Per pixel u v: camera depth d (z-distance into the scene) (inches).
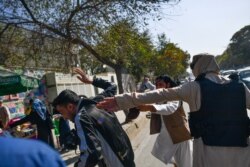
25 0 580.4
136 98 143.6
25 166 48.4
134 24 589.3
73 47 627.2
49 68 627.5
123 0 574.9
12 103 697.0
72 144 225.0
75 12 568.4
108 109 145.7
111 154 143.1
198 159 140.7
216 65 147.7
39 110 370.3
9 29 606.5
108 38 588.1
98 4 573.9
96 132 142.0
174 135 221.1
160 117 229.0
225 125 136.3
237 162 136.8
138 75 1918.1
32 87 470.3
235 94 137.9
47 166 49.9
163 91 143.8
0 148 49.3
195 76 151.3
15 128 401.7
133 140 515.2
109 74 1513.3
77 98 152.3
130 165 149.6
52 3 574.2
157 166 348.2
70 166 364.5
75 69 192.9
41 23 579.5
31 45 599.5
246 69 933.2
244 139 136.9
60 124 441.1
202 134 138.0
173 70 2780.5
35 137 410.3
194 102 141.0
